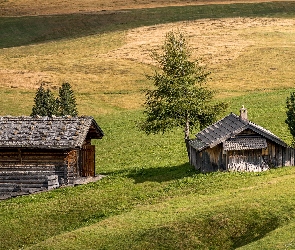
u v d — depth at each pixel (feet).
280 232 182.09
